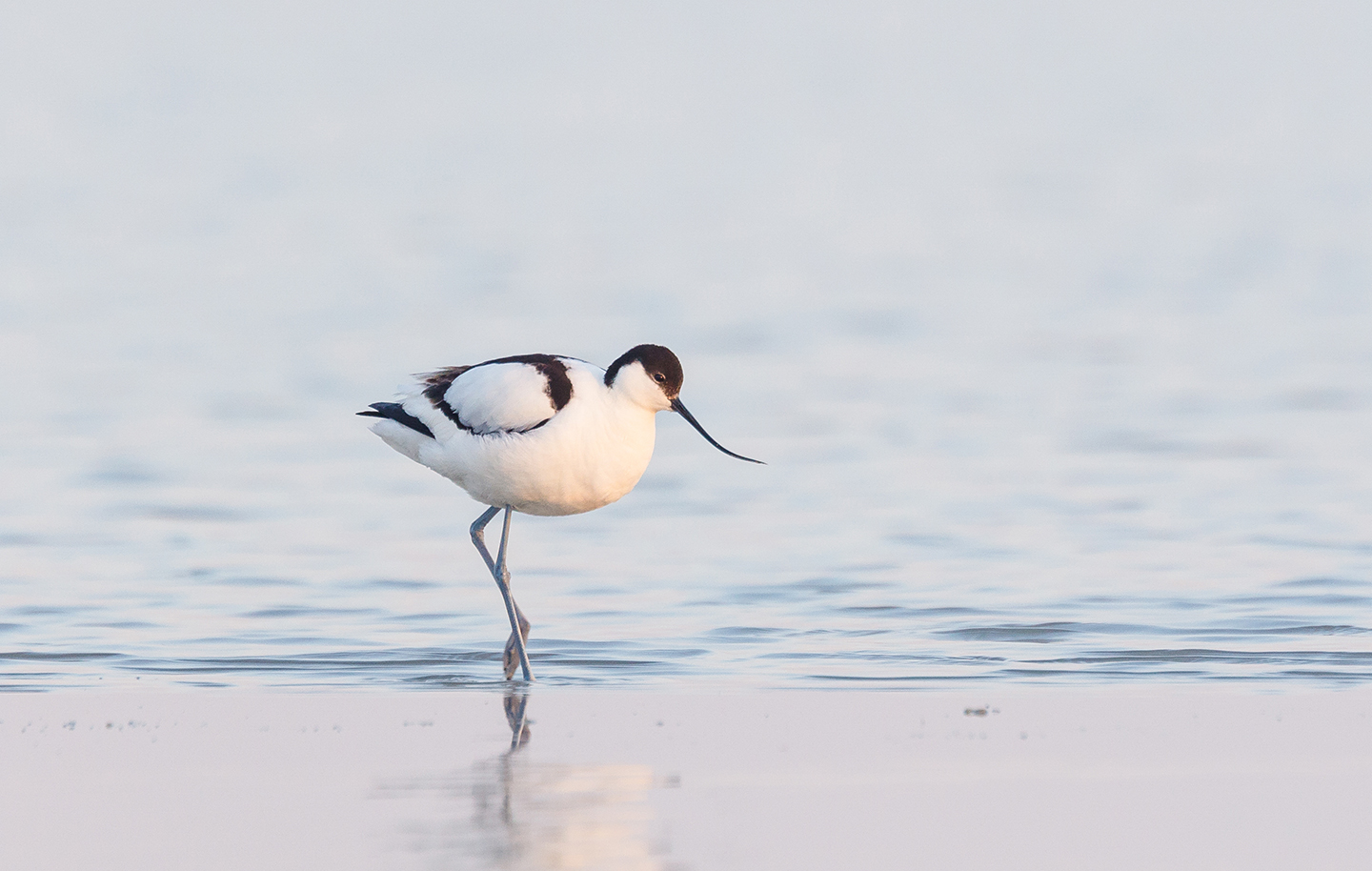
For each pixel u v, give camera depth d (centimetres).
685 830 699
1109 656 1056
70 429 1877
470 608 1206
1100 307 2698
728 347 2381
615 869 648
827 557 1354
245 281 2997
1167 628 1127
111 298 2808
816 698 960
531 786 768
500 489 1059
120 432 1866
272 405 2023
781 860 662
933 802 743
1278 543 1373
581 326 2528
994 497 1562
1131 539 1398
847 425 1900
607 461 1050
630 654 1080
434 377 1095
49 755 828
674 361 1055
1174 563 1315
